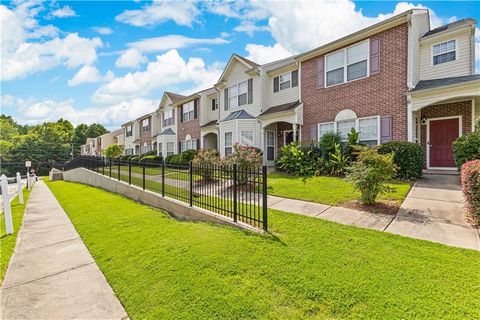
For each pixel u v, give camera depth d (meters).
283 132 16.48
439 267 3.29
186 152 19.64
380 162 6.17
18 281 3.88
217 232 5.12
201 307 2.87
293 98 14.81
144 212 7.76
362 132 11.19
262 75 16.02
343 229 4.82
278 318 2.60
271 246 4.20
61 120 78.44
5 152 50.12
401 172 9.11
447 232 4.47
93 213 8.12
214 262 3.81
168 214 7.62
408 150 9.02
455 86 8.70
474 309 2.49
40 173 52.72
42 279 3.92
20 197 11.99
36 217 8.38
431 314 2.46
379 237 4.36
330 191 7.96
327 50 12.40
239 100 17.66
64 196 12.82
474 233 4.38
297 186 8.99
